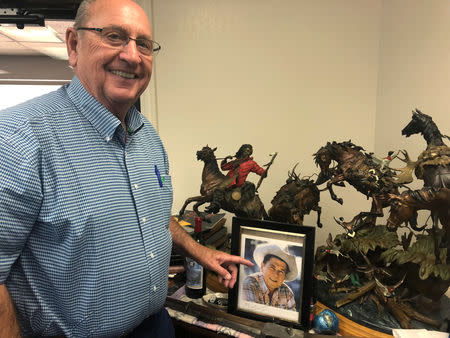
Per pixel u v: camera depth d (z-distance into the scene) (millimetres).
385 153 1473
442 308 1011
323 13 1514
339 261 1185
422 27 1238
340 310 1085
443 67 1146
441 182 938
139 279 810
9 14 1505
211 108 1714
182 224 1466
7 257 653
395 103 1399
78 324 748
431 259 1006
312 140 1604
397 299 1054
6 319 649
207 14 1640
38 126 688
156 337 952
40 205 680
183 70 1715
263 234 1050
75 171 721
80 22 751
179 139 1785
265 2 1566
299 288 1013
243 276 1077
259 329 1024
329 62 1539
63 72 2627
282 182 1659
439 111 1175
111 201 765
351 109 1545
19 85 2637
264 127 1656
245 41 1618
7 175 627
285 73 1594
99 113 771
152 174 901
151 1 1674
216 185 1338
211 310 1114
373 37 1484
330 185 1160
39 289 729
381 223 1463
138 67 778
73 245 705
